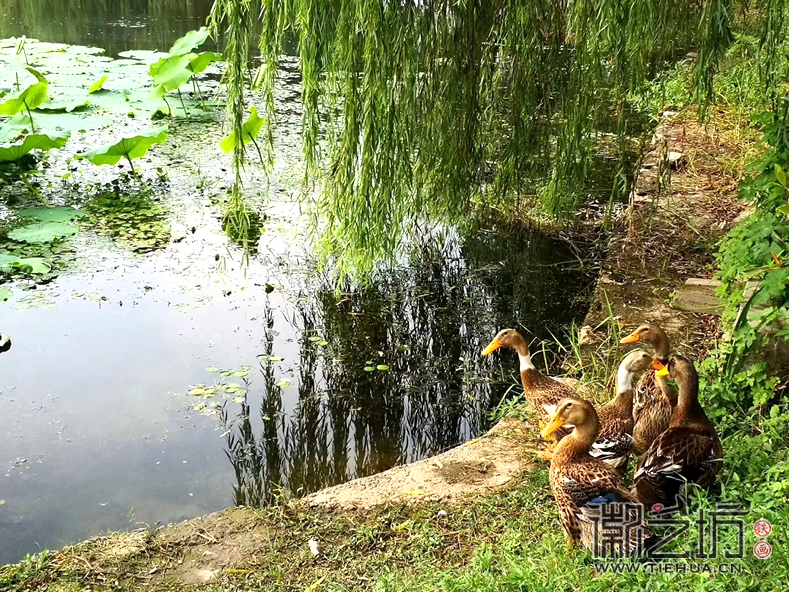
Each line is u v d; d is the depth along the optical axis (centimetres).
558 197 664
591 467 325
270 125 518
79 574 348
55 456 455
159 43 1445
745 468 364
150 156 926
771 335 423
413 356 566
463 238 718
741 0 561
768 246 441
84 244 714
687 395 354
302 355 565
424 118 574
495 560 332
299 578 344
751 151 801
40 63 1220
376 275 671
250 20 489
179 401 511
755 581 284
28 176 845
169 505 420
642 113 1008
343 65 490
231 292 641
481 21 571
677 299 574
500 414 488
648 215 709
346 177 526
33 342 568
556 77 611
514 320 610
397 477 411
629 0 498
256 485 441
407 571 341
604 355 518
